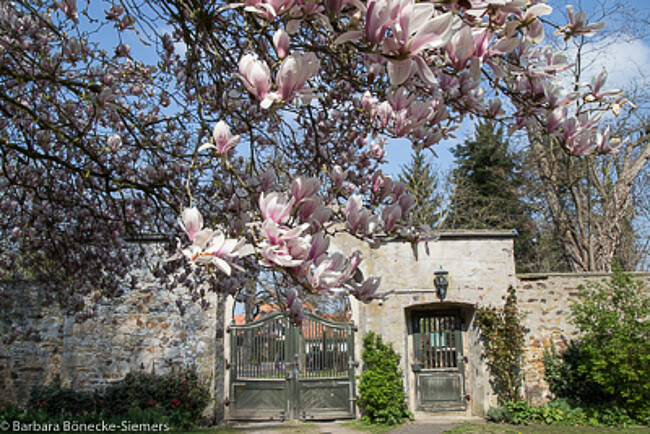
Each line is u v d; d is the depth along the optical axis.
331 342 10.22
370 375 9.57
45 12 3.90
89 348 9.59
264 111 3.69
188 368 9.52
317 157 3.43
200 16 2.91
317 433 8.40
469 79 2.03
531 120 2.05
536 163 13.28
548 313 9.92
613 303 9.12
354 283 2.11
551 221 15.27
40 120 3.37
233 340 10.19
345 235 10.32
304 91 1.41
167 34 4.08
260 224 1.46
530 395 9.55
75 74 4.31
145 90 4.56
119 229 5.14
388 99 2.11
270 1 1.36
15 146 3.46
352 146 3.79
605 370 8.71
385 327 10.02
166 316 9.73
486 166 19.97
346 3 1.40
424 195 19.56
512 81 2.00
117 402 9.02
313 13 1.42
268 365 10.14
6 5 3.60
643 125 12.34
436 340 10.59
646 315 8.84
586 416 8.90
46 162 4.70
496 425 8.84
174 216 4.55
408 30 1.12
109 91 3.31
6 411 7.91
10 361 9.48
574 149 1.90
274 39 1.46
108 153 4.61
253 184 2.47
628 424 8.48
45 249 5.48
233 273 3.93
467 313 10.41
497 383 9.66
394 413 9.39
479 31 1.50
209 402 9.40
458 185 19.89
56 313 9.67
